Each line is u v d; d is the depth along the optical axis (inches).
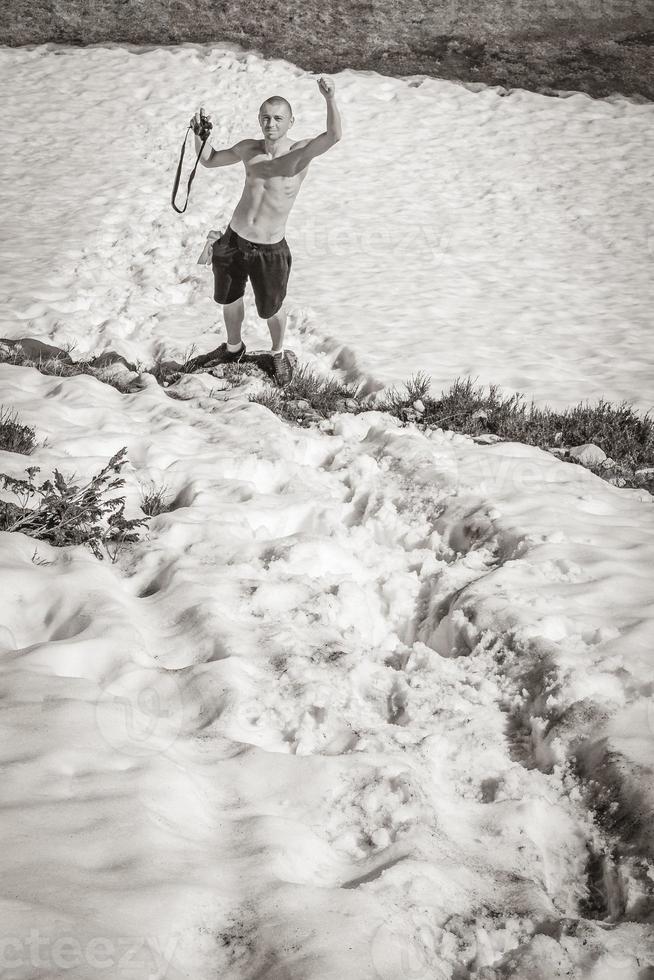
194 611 171.5
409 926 105.3
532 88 818.8
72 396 282.5
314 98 753.0
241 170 608.1
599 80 838.5
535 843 127.6
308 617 175.5
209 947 98.7
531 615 175.6
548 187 631.8
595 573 198.8
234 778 129.5
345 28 896.9
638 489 260.4
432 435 290.7
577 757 142.3
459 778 140.3
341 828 124.0
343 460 261.6
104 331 368.8
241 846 115.5
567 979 102.7
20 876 100.0
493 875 119.8
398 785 128.7
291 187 312.2
